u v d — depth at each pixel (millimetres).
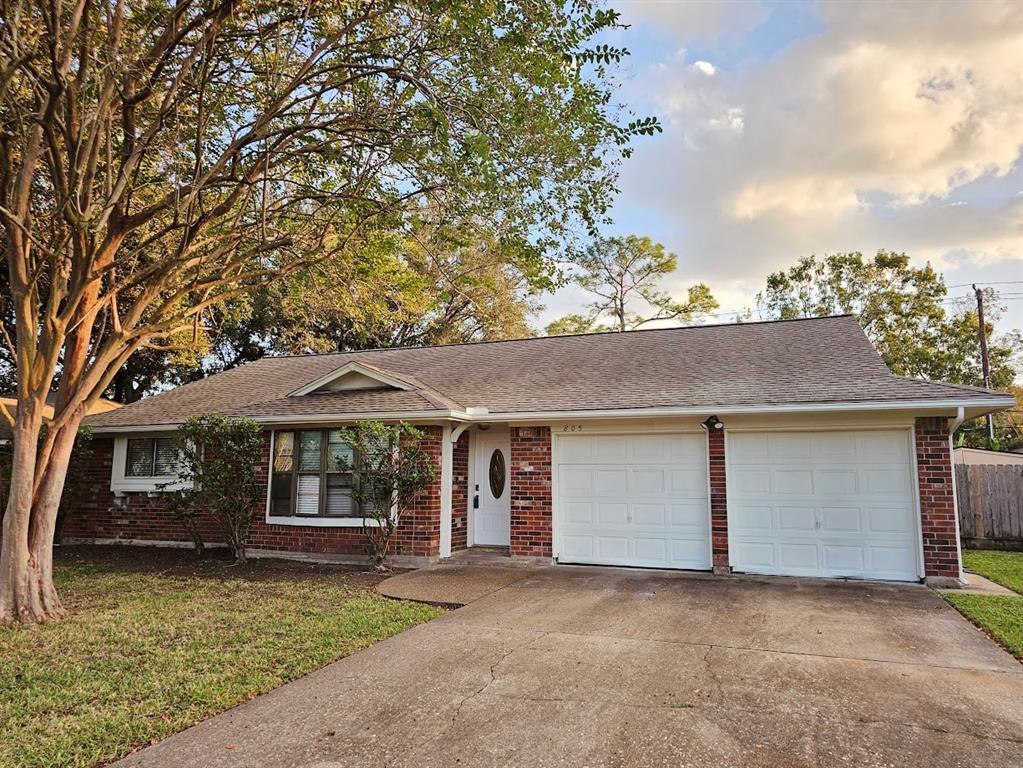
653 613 7008
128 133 7461
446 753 3600
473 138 7367
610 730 3875
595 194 8305
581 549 10453
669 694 4480
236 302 15586
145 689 4691
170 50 7355
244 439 11109
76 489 13172
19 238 7062
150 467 13445
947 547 8562
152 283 8164
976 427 26234
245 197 8719
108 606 7531
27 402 7160
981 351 24234
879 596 7844
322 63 8344
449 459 10984
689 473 10016
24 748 3697
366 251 10445
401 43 7992
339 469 10922
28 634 6277
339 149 8656
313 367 16141
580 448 10641
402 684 4766
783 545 9359
